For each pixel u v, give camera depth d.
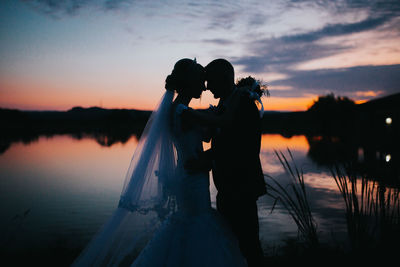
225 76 1.93
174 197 1.80
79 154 26.12
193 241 1.78
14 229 5.53
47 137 58.66
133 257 2.01
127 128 95.94
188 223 1.80
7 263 3.50
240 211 1.83
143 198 1.75
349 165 2.32
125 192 1.77
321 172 12.65
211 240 1.80
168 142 1.84
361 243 2.24
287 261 2.66
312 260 2.40
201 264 1.75
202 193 1.85
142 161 1.79
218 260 1.77
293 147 26.33
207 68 1.96
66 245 4.48
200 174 1.87
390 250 2.15
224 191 1.88
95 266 1.69
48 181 12.77
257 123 1.88
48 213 7.21
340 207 6.66
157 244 1.77
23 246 4.37
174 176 1.81
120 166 17.95
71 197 9.41
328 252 2.46
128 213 1.74
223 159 1.88
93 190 10.67
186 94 1.93
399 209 2.19
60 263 3.40
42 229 5.66
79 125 102.88
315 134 46.91
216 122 1.78
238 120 1.86
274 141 35.66
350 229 2.30
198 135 1.90
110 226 1.73
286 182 10.33
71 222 6.29
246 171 1.84
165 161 1.81
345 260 2.29
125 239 1.72
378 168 2.28
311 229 2.49
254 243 1.83
